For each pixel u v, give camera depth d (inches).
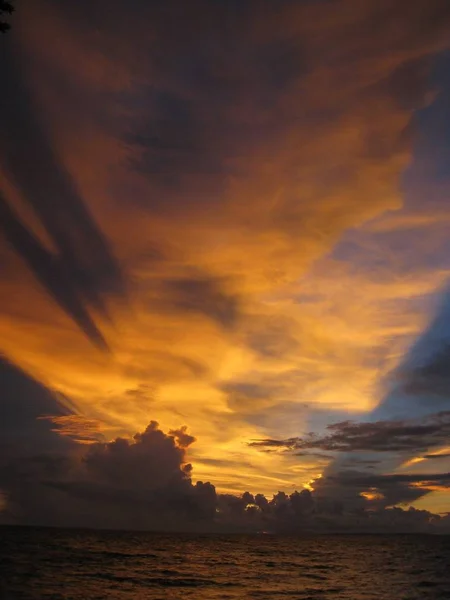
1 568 1622.8
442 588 1534.2
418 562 2549.2
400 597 1347.2
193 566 2161.7
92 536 4473.4
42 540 3253.0
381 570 2114.9
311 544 4707.2
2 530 4603.8
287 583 1652.3
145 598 1246.3
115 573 1742.1
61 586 1333.7
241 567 2192.4
